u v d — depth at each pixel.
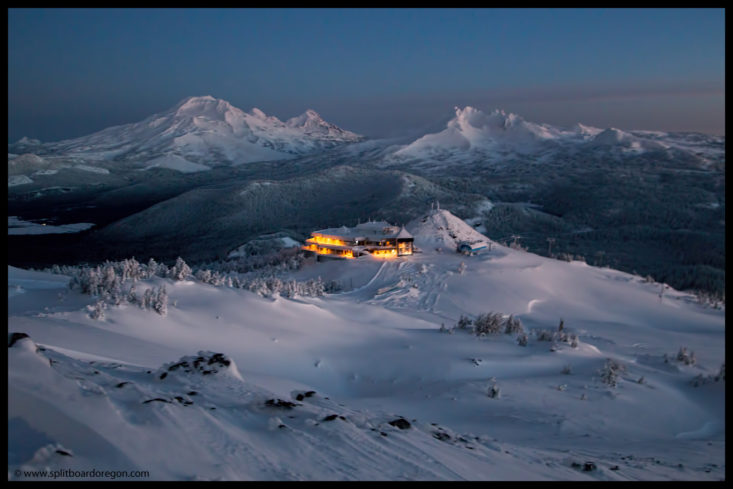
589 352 56.31
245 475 9.30
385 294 95.44
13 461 7.97
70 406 9.83
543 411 33.91
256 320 50.19
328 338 49.78
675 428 34.25
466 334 60.50
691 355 56.69
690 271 158.62
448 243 139.88
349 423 13.59
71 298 43.94
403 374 42.91
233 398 14.66
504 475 12.57
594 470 15.18
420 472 11.19
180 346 38.44
